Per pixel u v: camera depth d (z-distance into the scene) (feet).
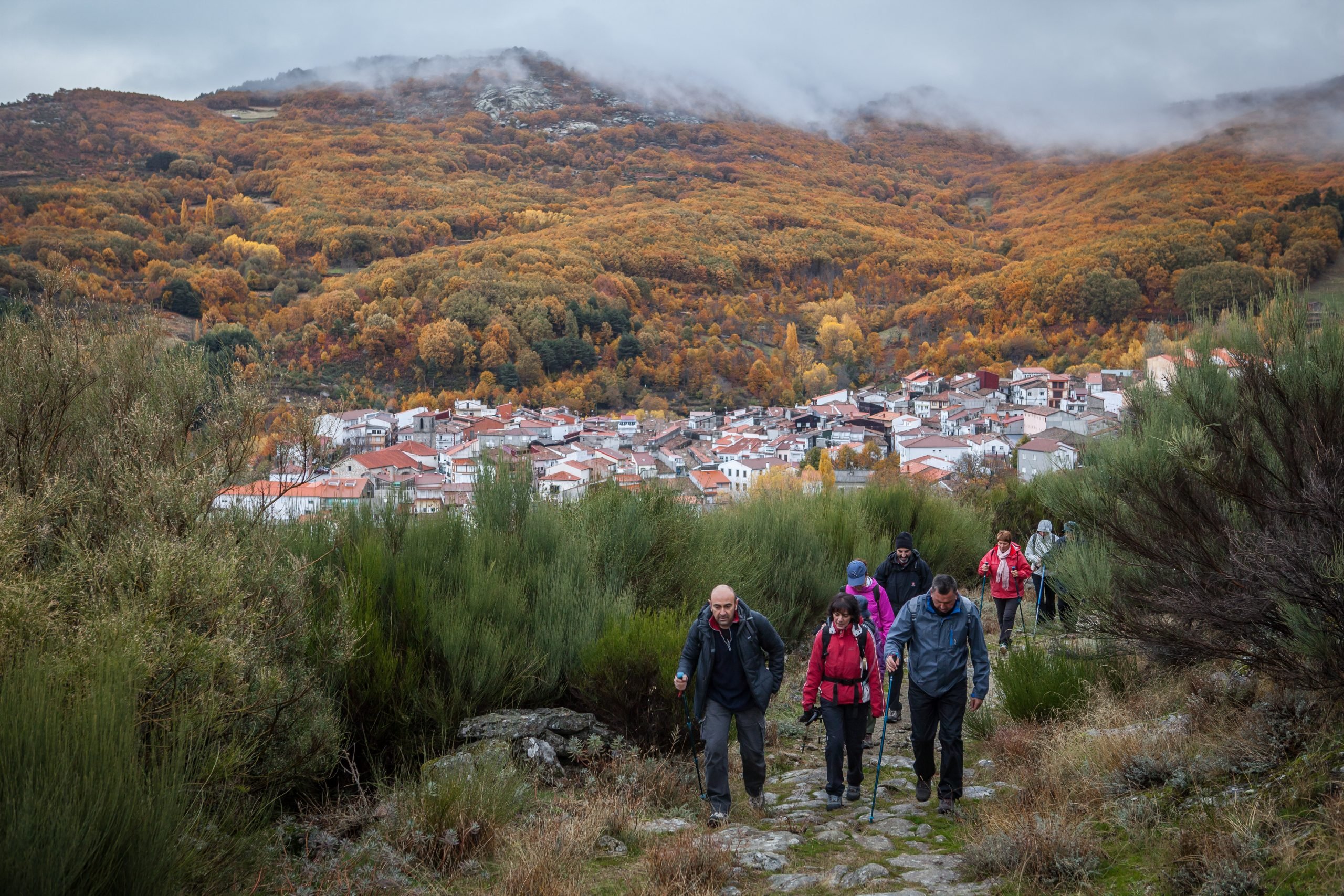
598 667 20.74
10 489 13.21
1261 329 18.99
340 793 17.10
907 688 29.78
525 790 17.06
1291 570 14.21
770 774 21.95
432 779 15.99
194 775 11.49
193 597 12.42
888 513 48.65
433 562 22.25
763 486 49.37
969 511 53.62
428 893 12.91
